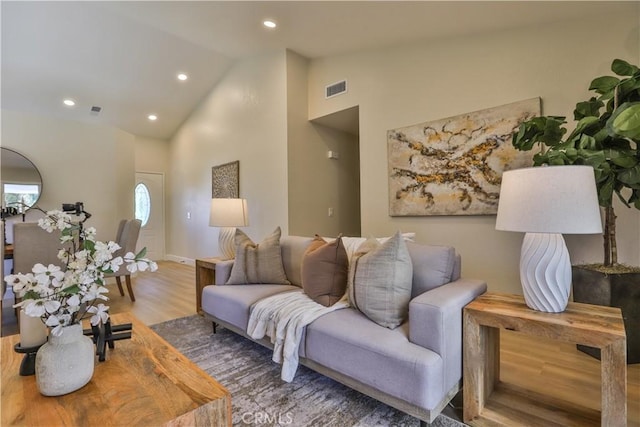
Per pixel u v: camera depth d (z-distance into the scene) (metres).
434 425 1.54
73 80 4.82
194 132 6.19
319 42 3.81
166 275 5.29
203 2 3.24
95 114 5.82
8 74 4.50
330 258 2.11
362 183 3.91
